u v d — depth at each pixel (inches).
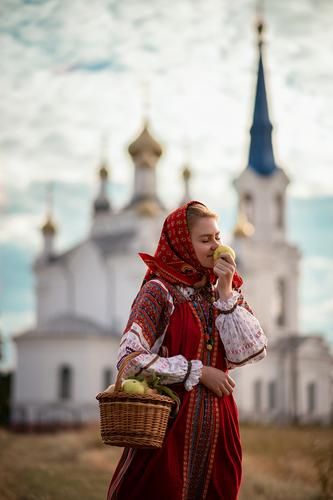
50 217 3004.4
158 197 3043.8
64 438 1300.4
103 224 3024.1
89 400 2517.2
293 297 3169.3
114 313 2758.4
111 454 944.3
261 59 3270.2
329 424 2672.2
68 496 542.0
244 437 1322.6
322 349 3129.9
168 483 201.2
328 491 569.9
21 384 2559.1
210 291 221.3
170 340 212.2
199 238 214.8
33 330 2588.6
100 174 3100.4
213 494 208.1
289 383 2989.7
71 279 2876.5
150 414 194.4
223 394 208.1
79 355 2532.0
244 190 3157.0
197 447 206.1
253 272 2989.7
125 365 202.8
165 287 214.7
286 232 3191.4
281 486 679.7
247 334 210.4
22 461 771.4
